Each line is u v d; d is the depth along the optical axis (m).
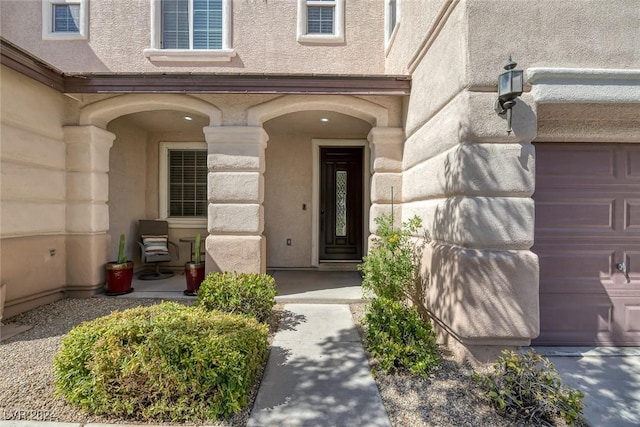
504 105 3.05
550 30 3.15
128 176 6.89
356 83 4.88
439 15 3.54
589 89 3.10
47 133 4.82
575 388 2.84
